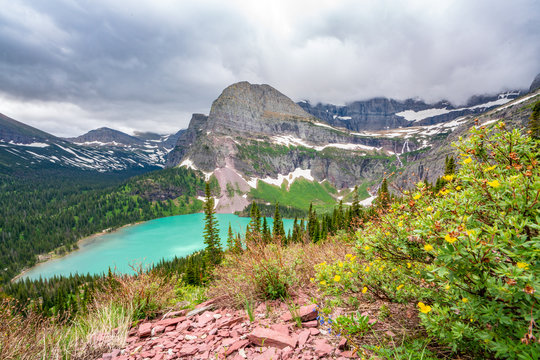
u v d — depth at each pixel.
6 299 3.79
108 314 5.16
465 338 2.23
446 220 2.37
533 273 1.67
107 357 3.71
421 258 2.76
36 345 3.56
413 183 3.10
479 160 2.78
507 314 1.87
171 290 6.73
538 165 2.12
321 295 4.27
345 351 2.85
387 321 3.06
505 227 2.00
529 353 1.64
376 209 3.51
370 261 3.61
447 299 2.40
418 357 2.27
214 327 4.31
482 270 1.96
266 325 3.94
